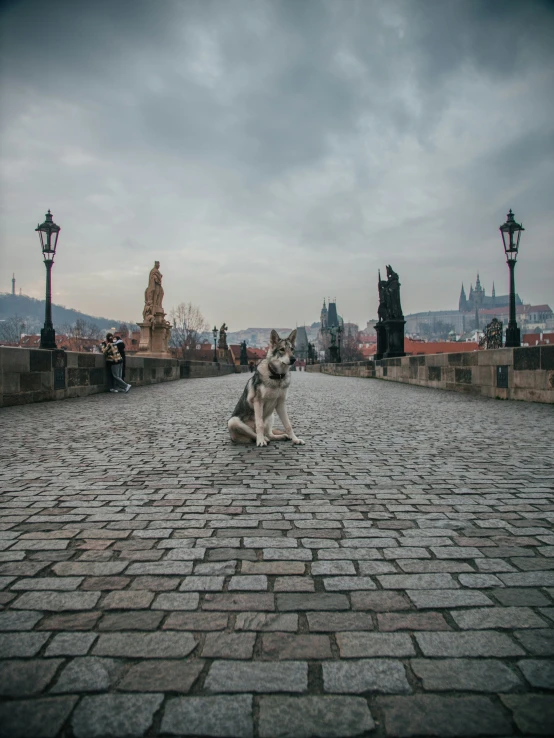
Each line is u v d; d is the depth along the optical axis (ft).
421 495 12.77
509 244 47.14
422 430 23.86
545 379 34.53
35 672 5.67
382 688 5.49
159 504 11.91
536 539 9.78
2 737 4.72
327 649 6.16
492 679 5.64
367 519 10.93
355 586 7.80
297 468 15.80
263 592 7.59
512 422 26.32
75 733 4.81
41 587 7.66
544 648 6.22
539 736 4.83
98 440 20.76
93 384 47.01
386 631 6.57
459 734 4.86
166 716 5.04
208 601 7.30
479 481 14.16
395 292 77.97
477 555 9.00
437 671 5.77
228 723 4.97
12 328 348.59
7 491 12.94
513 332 47.44
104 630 6.51
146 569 8.34
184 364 89.92
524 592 7.65
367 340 597.11
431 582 7.96
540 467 15.89
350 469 15.66
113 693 5.35
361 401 39.99
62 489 13.17
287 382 19.84
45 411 31.42
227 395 46.80
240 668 5.78
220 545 9.39
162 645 6.20
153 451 18.45
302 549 9.24
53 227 48.26
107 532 10.03
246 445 19.84
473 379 44.70
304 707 5.19
